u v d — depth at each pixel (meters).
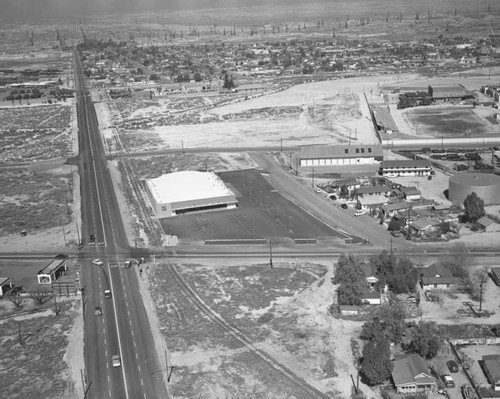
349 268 128.00
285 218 170.50
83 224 176.25
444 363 101.00
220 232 163.12
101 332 116.06
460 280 129.75
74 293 132.88
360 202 178.25
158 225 171.25
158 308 124.31
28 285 138.00
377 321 110.19
